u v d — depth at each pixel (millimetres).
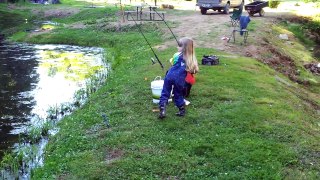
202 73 13609
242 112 10086
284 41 23672
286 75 16484
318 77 17875
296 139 8734
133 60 18109
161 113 9727
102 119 10422
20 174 8727
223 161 7855
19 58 22562
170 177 7430
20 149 10109
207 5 30469
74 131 10031
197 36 21594
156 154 8195
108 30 28562
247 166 7664
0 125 12016
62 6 43594
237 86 12289
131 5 40406
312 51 24047
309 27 28844
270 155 7992
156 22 28094
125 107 11031
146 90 12266
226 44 19188
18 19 37875
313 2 38812
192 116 9859
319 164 7766
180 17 29906
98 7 40406
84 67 19453
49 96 14797
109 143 8836
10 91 15656
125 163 7879
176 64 9750
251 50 18344
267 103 10961
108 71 17828
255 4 30047
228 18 27828
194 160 7902
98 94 13328
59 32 29953
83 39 27484
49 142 10117
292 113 10438
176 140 8750
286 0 43375
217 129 9195
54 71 18797
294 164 7723
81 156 8438
